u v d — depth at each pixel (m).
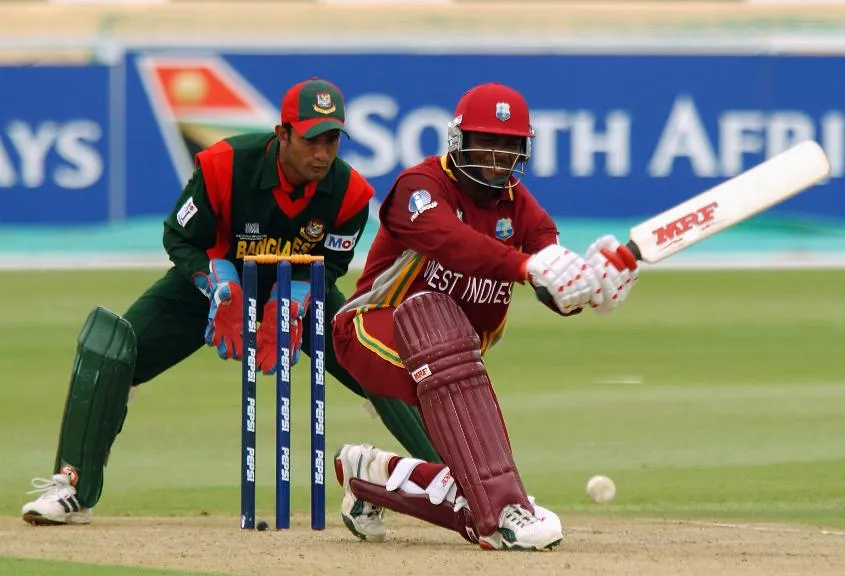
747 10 67.00
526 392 37.69
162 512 23.70
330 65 64.56
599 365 42.47
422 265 18.12
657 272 63.50
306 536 19.62
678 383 39.09
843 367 41.84
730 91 64.12
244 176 21.38
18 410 35.34
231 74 64.94
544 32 66.06
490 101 17.33
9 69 64.69
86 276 61.84
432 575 15.61
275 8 67.81
